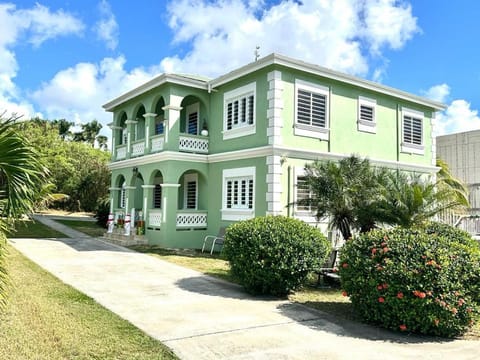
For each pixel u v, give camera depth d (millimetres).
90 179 35969
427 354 5387
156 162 17391
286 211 14281
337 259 10383
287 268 8305
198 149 17422
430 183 12258
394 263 6348
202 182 17734
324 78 15703
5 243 5891
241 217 15312
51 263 11703
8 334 5320
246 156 15227
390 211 10461
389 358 5199
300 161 14805
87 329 5824
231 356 5117
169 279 10078
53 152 32781
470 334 6301
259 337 5898
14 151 5242
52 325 5844
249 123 15523
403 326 6188
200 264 12484
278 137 14211
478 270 6238
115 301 7699
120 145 21281
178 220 16594
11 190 5379
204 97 17703
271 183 14039
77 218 31156
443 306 5930
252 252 8438
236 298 8344
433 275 6086
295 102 14828
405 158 18719
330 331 6277
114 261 12531
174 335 5855
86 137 55156
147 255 14055
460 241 9523
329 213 11891
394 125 18422
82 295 7941
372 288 6477
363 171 11859
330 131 15781
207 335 5914
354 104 16812
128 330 5926
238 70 15539
